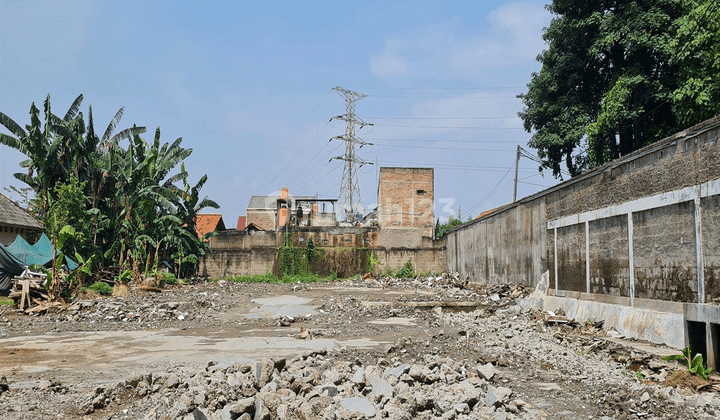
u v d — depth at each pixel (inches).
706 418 264.7
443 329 633.0
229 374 331.3
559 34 1380.4
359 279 1786.4
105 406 288.8
